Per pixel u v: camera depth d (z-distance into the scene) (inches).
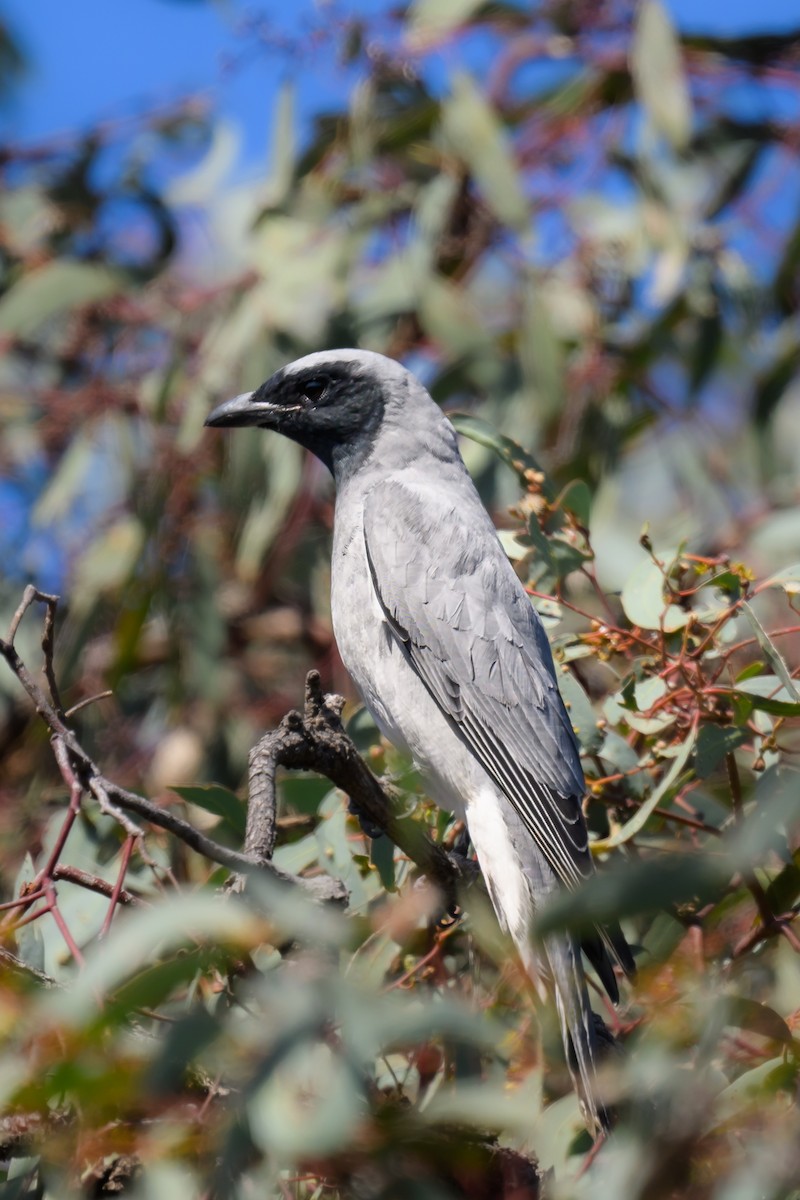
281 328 451.8
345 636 336.8
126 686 466.9
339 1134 160.1
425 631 319.9
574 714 307.0
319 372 360.2
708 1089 192.2
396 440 355.9
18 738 441.4
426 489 342.0
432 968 279.0
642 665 297.0
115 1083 163.2
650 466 534.3
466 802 311.1
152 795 395.5
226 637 462.9
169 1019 202.7
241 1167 187.9
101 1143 187.6
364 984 269.7
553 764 300.7
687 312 472.4
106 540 455.5
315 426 359.9
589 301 467.8
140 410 468.1
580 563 315.9
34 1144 194.2
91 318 475.5
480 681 313.1
